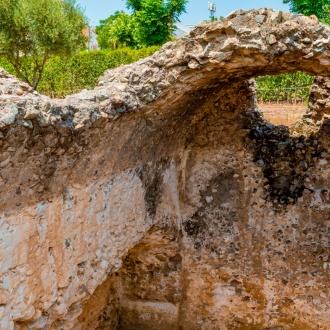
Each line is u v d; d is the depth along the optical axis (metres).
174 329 4.83
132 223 3.57
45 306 2.51
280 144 4.62
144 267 4.71
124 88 2.84
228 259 4.73
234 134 4.64
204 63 2.94
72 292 2.80
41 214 2.36
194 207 4.81
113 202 3.19
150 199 3.91
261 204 4.68
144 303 4.84
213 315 4.82
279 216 4.64
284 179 4.63
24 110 1.93
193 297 4.85
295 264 4.59
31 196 2.24
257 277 4.68
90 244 2.94
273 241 4.65
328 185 4.50
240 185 4.72
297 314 4.61
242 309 4.75
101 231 3.07
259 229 4.68
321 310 4.51
